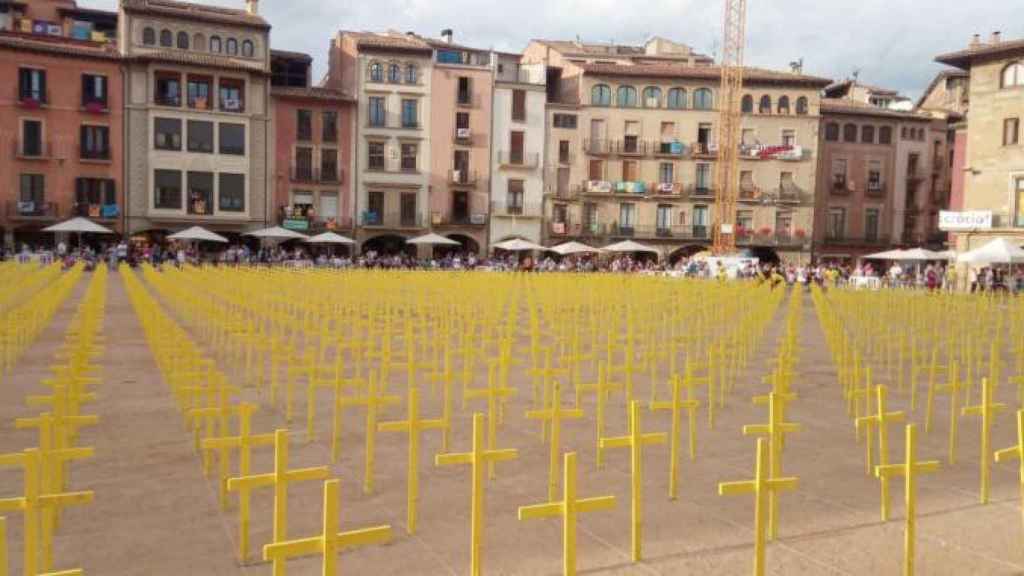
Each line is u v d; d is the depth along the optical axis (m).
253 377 13.62
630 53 85.81
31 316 17.80
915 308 23.89
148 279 32.78
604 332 18.80
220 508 7.32
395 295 25.53
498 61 74.75
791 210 75.38
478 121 70.50
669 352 16.80
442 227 69.69
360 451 9.28
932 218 79.94
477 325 20.14
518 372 14.61
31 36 57.41
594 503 5.21
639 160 74.12
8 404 11.60
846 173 77.44
